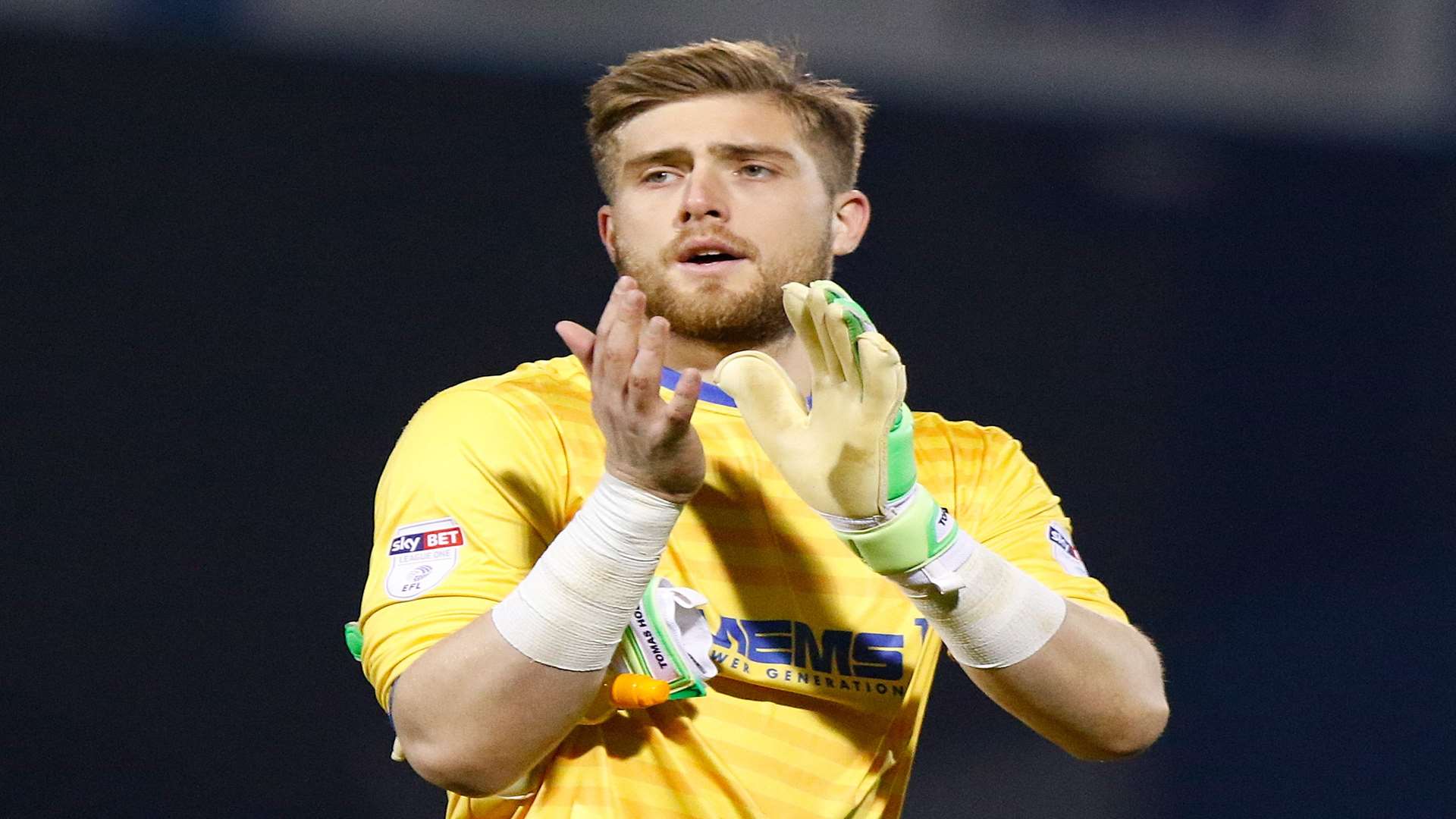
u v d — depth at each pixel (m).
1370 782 21.47
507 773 6.73
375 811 16.89
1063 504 20.97
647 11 19.56
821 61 20.66
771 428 7.00
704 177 8.07
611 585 6.59
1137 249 21.56
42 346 16.30
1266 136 22.41
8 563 16.06
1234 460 21.64
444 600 7.03
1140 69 21.91
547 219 18.23
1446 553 21.95
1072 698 7.40
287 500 16.94
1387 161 22.88
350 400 17.25
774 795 7.47
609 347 6.42
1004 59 21.38
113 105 16.67
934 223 20.56
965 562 7.13
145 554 16.47
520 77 18.41
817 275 8.42
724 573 7.67
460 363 17.69
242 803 16.56
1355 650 21.67
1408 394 22.48
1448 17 23.08
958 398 20.34
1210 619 21.48
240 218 17.02
